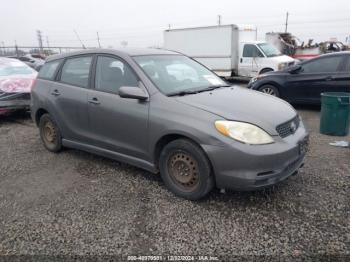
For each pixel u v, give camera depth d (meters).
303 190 3.73
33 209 3.53
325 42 22.19
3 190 4.02
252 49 15.85
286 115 3.58
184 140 3.45
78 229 3.12
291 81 8.48
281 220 3.14
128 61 4.09
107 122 4.18
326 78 7.89
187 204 3.50
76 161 4.93
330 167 4.38
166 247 2.81
